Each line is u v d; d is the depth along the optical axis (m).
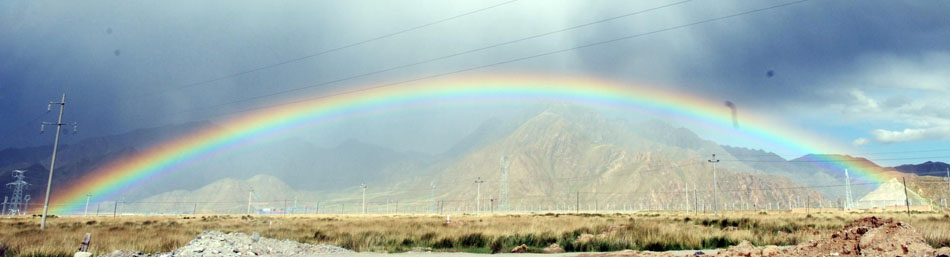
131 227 55.81
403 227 50.66
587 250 29.17
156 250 28.83
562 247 29.94
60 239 32.12
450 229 44.84
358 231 43.78
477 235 35.47
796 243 30.14
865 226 19.75
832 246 19.39
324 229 49.16
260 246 28.84
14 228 52.44
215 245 27.48
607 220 67.88
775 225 46.75
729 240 30.91
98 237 34.78
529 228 42.50
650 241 30.06
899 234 18.44
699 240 30.42
